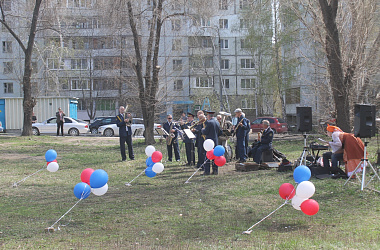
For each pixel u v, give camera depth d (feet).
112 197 27.66
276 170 36.81
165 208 24.16
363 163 27.61
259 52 122.72
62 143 69.77
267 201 25.35
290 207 23.53
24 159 49.52
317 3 49.65
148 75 65.77
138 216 22.41
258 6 57.98
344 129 42.75
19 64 128.47
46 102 100.58
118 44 68.64
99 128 94.89
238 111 41.70
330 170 32.37
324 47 47.75
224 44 160.04
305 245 16.19
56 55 88.58
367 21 47.85
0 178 35.91
